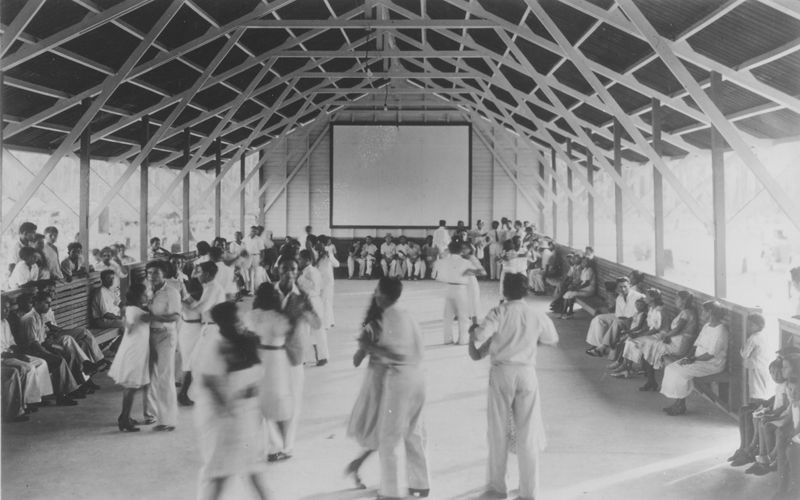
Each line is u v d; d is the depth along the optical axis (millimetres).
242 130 18016
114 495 4609
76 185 16203
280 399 5000
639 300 8117
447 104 20172
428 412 6531
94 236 17047
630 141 14102
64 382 6855
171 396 6020
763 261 16078
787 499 4438
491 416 4551
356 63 16094
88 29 7777
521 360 4434
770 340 7258
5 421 6211
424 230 20219
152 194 19484
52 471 5051
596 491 4645
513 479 4902
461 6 10555
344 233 20359
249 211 20641
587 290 12375
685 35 7551
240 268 15062
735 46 7477
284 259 6945
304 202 20562
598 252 21141
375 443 4598
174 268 6801
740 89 8742
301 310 5320
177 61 10789
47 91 9336
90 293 9242
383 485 4410
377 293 4477
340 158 20125
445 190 20156
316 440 5703
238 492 4578
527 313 4465
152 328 6023
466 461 5219
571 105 14156
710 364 6371
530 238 16922
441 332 10883
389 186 20141
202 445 3988
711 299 6867
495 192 20375
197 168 19375
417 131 20078
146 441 5727
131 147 14617
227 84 13328
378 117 20406
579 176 14656
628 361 7953
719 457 5305
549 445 5590
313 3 11297
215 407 3957
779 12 6426
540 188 20359
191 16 9633
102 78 9930
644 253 20516
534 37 10086
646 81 10109
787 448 4465
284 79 14141
